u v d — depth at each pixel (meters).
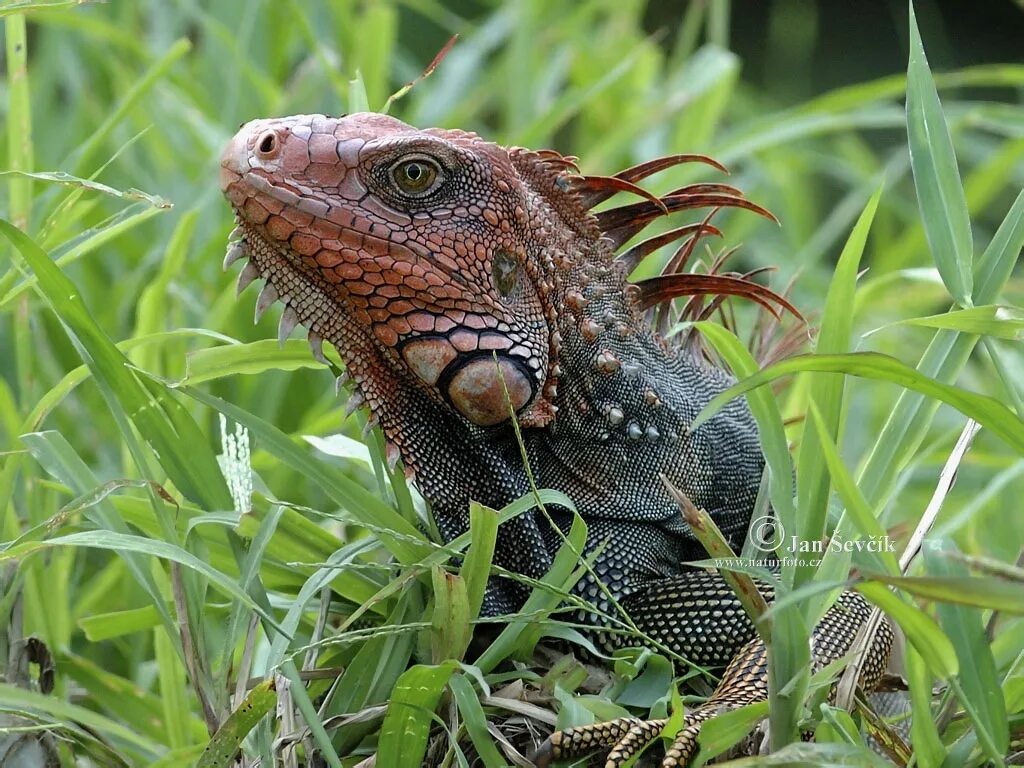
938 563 5.32
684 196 7.78
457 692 5.72
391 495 7.18
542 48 17.20
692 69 14.38
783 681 5.38
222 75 15.62
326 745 5.57
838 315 5.96
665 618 7.02
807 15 26.50
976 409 5.31
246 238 6.60
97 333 6.51
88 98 15.47
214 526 6.91
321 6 17.23
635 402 7.28
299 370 11.97
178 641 6.43
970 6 28.84
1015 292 13.63
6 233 6.22
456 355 6.57
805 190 18.36
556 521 7.08
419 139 6.50
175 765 6.94
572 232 7.36
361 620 6.84
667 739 5.55
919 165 6.37
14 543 5.95
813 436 5.77
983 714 5.25
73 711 6.47
